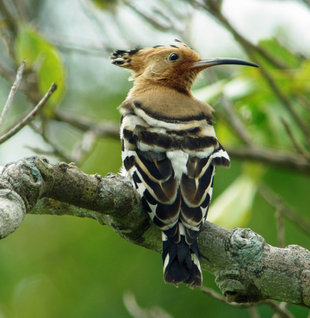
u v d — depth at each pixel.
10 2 11.85
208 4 10.11
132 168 7.24
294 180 12.62
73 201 6.10
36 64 9.94
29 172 5.58
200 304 11.68
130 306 9.80
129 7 11.13
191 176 7.04
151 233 6.78
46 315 12.35
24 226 13.09
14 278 12.63
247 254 6.21
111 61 10.27
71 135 14.65
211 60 9.61
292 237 12.05
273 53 11.02
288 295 6.17
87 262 12.64
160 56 9.66
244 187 10.80
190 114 7.94
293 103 11.45
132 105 8.23
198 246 6.44
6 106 6.37
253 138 11.64
